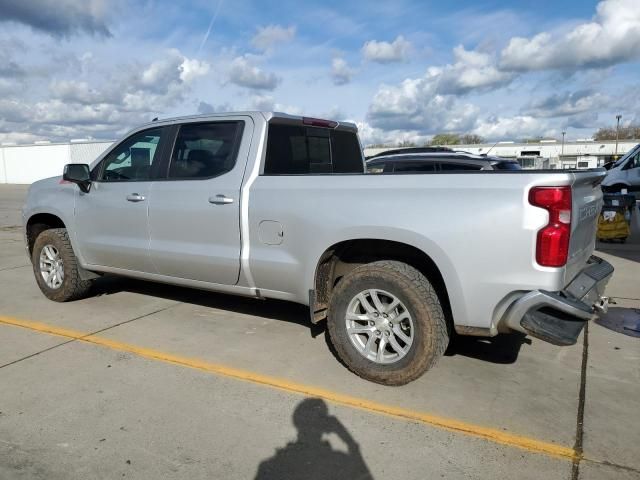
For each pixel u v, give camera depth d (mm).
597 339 4824
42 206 5891
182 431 3262
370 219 3762
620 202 10242
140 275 5309
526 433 3232
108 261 5457
